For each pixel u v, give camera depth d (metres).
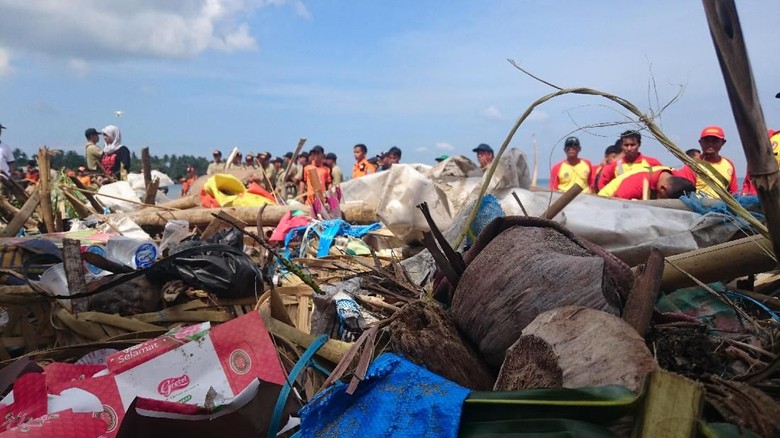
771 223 1.28
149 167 7.25
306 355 2.28
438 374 1.87
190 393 2.20
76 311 2.86
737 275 2.38
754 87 1.21
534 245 2.00
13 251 3.18
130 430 1.98
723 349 1.76
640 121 1.78
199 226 5.13
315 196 5.30
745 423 1.31
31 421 1.89
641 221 3.20
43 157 4.87
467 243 2.98
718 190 1.66
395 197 3.55
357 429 1.73
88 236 3.94
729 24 1.20
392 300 2.62
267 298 2.79
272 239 4.45
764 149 1.22
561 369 1.51
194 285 2.83
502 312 1.87
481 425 1.52
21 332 2.93
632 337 1.49
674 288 2.46
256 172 8.11
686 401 1.23
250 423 2.18
